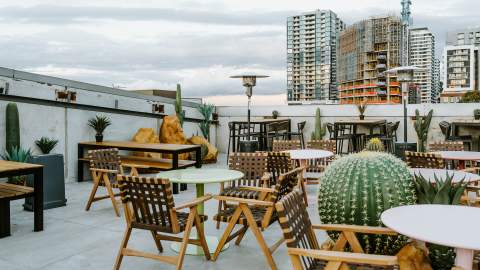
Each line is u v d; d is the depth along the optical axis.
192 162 7.81
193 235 4.47
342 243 2.68
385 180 2.72
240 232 4.12
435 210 2.43
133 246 4.18
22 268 3.58
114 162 5.58
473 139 10.72
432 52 142.25
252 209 4.05
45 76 8.16
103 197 5.77
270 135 11.59
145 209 3.39
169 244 4.22
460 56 164.12
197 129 12.95
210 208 5.83
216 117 13.80
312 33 140.38
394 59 111.62
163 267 3.61
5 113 7.43
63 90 8.40
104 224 5.02
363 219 2.71
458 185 2.86
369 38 115.12
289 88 143.50
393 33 111.81
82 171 8.48
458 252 2.07
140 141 9.77
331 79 137.25
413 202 2.83
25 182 6.20
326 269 2.12
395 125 10.81
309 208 5.82
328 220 2.88
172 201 3.27
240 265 3.65
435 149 6.57
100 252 4.00
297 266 2.20
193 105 12.80
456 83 164.38
